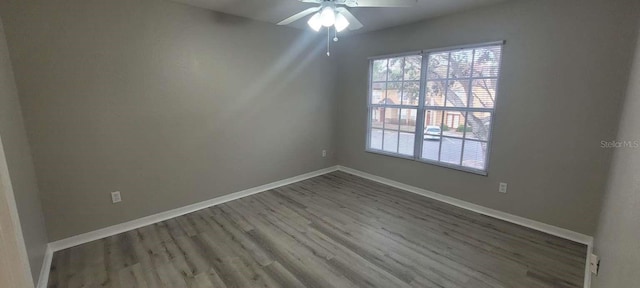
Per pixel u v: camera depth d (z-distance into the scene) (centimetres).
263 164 410
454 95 345
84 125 264
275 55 398
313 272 227
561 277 218
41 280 209
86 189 271
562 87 265
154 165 311
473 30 317
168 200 325
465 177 347
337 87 491
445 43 342
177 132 323
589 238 264
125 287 211
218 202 368
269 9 328
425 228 298
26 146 227
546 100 276
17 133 209
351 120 479
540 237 278
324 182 452
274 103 409
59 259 245
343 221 315
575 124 262
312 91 455
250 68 375
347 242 271
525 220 303
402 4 222
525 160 296
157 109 305
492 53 307
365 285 211
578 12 250
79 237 272
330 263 238
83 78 259
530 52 280
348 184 441
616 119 240
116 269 231
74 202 266
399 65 399
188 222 316
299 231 294
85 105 263
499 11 295
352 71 463
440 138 366
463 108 338
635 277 89
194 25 319
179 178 331
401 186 421
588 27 246
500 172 316
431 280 216
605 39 239
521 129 295
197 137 339
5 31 220
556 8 261
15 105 216
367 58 433
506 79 299
